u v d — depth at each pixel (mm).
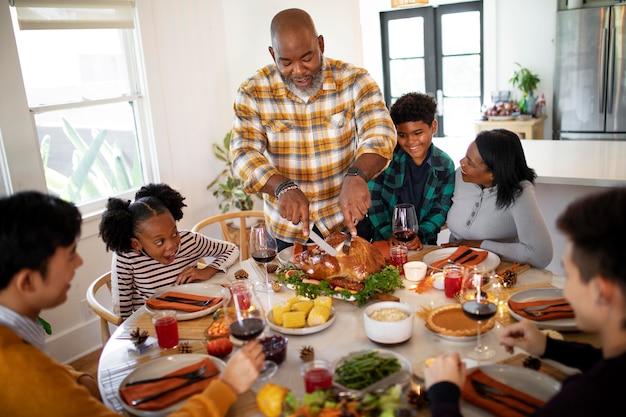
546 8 5617
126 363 1544
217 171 4223
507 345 1364
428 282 1858
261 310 1544
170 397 1311
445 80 6281
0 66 2852
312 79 2037
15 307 1235
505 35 5863
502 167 2035
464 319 1566
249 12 3941
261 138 2146
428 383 1154
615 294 959
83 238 3293
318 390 1170
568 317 1536
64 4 3111
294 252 2049
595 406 940
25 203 1195
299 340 1563
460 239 2344
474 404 1205
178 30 3779
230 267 2227
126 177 3691
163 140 3764
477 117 6234
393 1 4176
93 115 3428
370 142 1985
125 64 3582
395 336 1466
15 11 2930
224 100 4191
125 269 2156
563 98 5508
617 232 938
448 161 2402
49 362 1181
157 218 2041
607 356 1026
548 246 1991
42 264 1192
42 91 3174
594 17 5148
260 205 4246
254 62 4035
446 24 6078
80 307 3297
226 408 1210
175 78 3801
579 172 2975
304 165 2180
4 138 2908
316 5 3684
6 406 1128
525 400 1188
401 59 6387
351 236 1823
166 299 1886
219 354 1507
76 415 1139
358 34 3650
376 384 1231
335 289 1743
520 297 1688
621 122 5285
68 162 3338
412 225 1990
